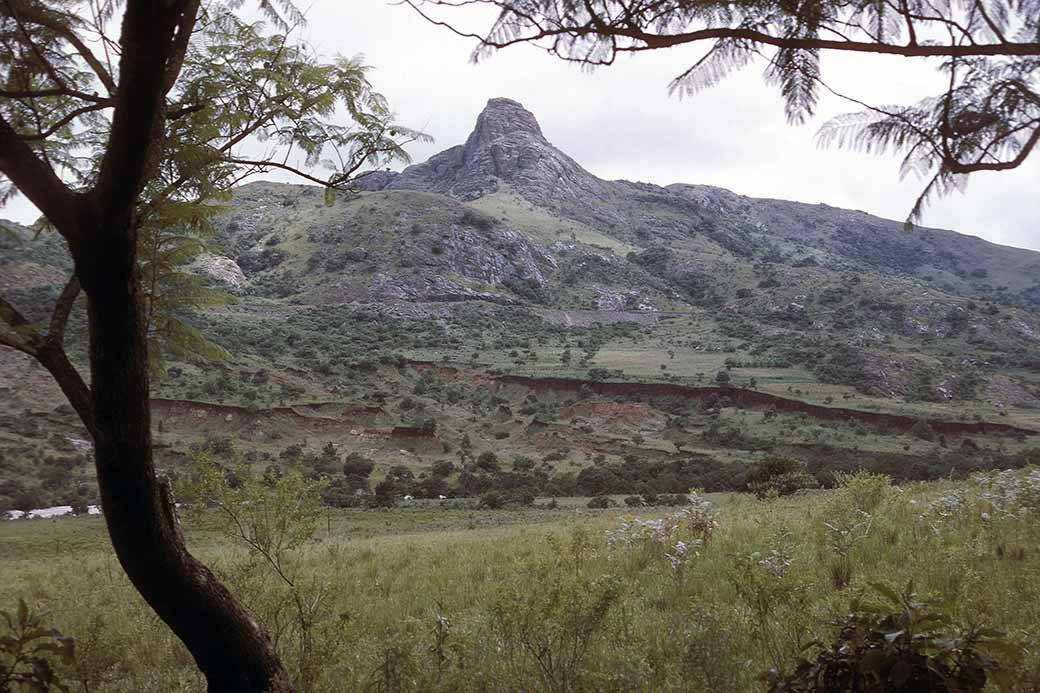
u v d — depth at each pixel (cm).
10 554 3688
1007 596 551
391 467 10519
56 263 10375
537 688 456
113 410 362
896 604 301
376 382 14962
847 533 831
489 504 7312
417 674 478
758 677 324
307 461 9819
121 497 371
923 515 1062
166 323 429
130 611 812
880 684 270
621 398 14888
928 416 12775
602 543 1166
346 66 489
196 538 1411
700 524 1112
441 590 898
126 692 541
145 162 324
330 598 589
